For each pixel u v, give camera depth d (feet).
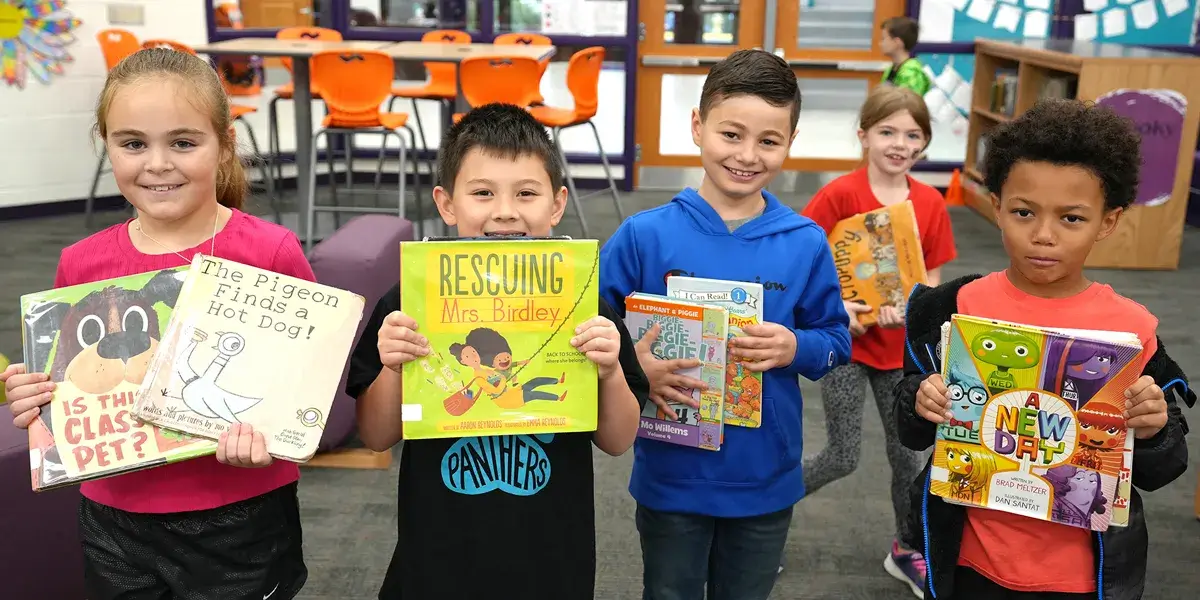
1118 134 3.88
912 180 7.50
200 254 4.08
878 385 7.05
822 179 22.50
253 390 3.98
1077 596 4.20
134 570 4.27
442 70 19.33
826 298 5.23
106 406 3.93
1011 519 4.25
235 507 4.26
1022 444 4.08
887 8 21.40
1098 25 20.98
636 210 20.26
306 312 4.10
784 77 4.85
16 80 17.76
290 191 21.47
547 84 22.11
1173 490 8.91
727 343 4.97
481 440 4.20
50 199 18.66
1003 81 19.80
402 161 15.65
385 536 7.84
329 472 8.99
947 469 4.22
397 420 4.23
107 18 18.83
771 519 5.26
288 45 16.17
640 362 4.99
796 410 5.27
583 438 4.31
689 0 21.52
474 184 4.21
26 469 5.64
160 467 4.16
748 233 5.10
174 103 3.92
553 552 4.21
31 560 5.75
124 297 4.02
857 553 7.76
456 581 4.19
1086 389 3.95
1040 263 4.01
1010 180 4.02
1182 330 13.24
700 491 5.11
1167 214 16.20
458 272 3.95
